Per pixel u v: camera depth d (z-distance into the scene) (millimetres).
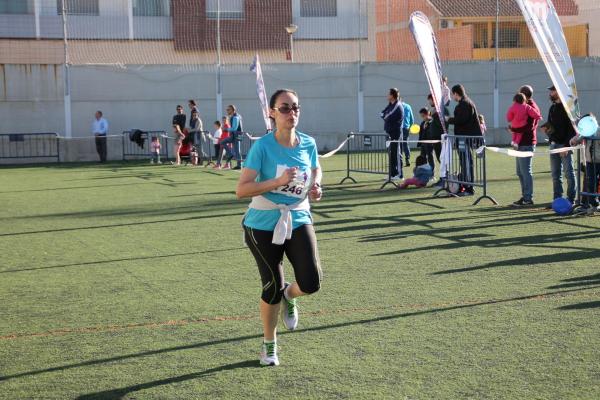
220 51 31375
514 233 11055
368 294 7711
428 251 9859
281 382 5371
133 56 30750
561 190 13477
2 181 21047
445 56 33375
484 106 31719
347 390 5184
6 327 6895
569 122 13156
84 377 5578
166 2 31016
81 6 30109
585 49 33938
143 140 28047
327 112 31062
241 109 30438
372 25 32438
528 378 5309
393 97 18188
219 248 10523
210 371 5641
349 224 12250
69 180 21016
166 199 16219
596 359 5656
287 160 5652
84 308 7500
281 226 5496
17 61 29938
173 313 7238
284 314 6125
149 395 5199
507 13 32188
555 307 7062
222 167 24250
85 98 29141
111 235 11828
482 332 6367
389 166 17703
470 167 15352
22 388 5383
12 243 11305
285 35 32125
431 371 5496
